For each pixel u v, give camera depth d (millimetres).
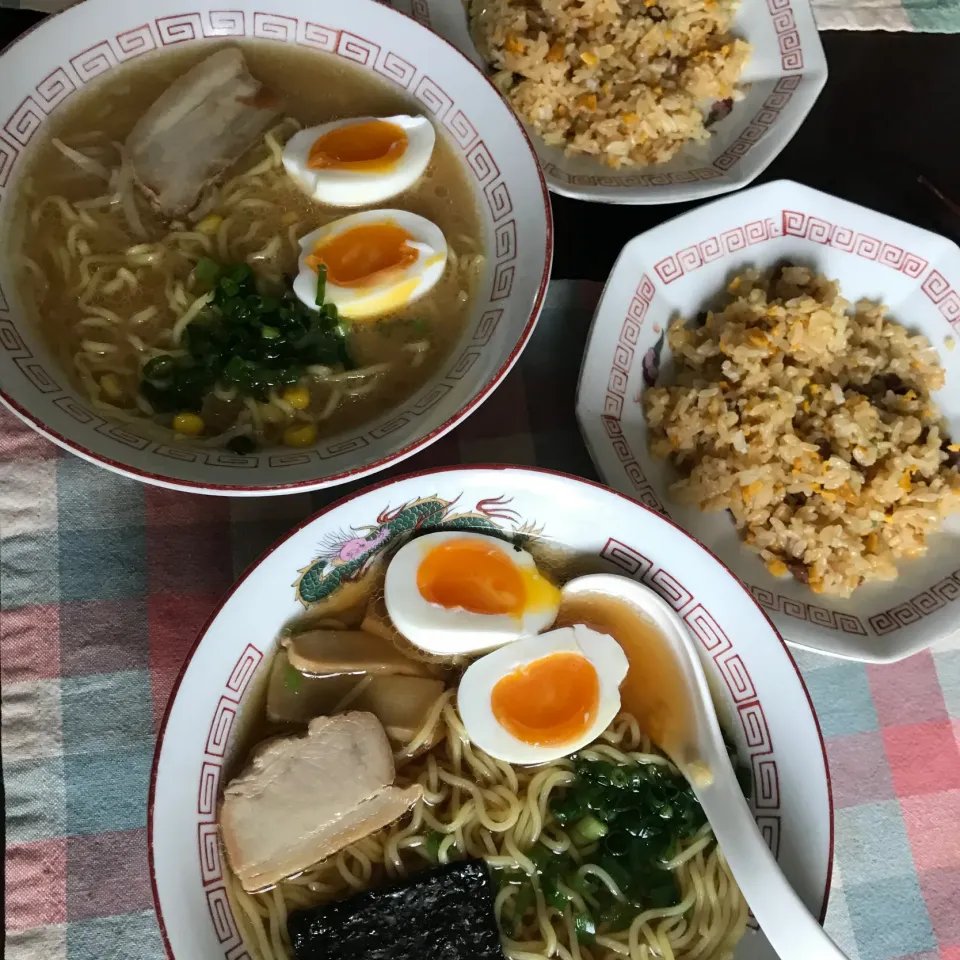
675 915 315
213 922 268
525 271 333
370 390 335
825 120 433
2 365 291
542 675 319
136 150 339
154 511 335
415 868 309
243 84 351
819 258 390
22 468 329
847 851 342
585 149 403
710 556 307
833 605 353
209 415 321
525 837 318
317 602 307
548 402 371
